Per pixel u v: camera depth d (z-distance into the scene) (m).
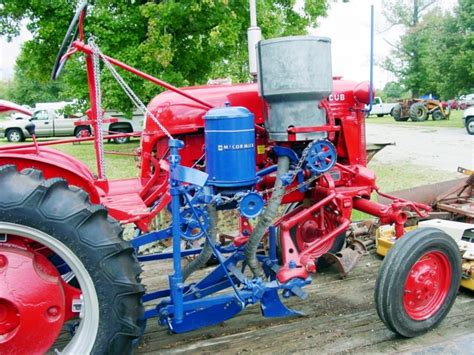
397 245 2.73
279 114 2.76
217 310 2.65
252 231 2.87
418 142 13.87
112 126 16.23
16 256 2.11
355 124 3.66
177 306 2.46
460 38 25.00
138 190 3.35
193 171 2.39
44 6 10.34
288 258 2.80
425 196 4.69
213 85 3.57
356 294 3.45
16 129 18.89
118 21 9.99
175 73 10.07
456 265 2.88
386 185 7.39
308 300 3.37
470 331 2.87
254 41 4.21
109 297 2.17
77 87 10.48
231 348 2.77
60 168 2.41
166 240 4.21
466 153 11.30
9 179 2.10
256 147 3.36
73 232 2.11
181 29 10.38
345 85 3.65
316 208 3.05
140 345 2.84
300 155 2.99
